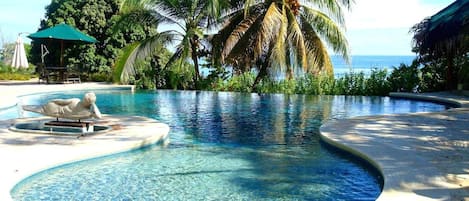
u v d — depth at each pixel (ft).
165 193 17.44
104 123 29.66
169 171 20.48
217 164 21.80
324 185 18.58
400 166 18.53
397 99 53.67
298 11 58.49
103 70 75.10
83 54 75.46
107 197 16.92
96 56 75.66
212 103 48.98
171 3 61.41
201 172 20.38
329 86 59.47
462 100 46.68
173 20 64.18
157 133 26.48
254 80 62.08
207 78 63.87
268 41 55.11
